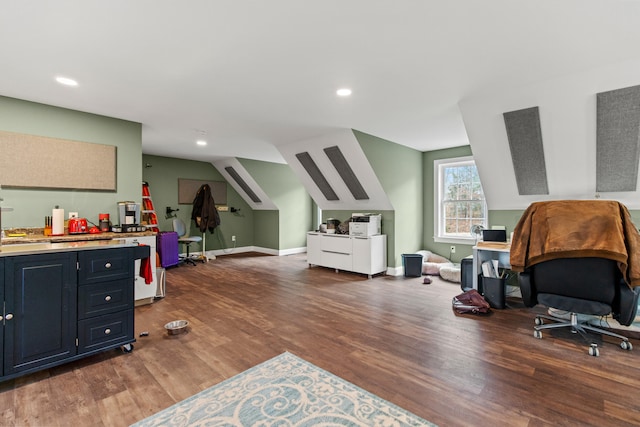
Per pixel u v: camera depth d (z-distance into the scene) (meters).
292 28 1.94
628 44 2.10
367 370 2.06
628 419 1.58
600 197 3.42
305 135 4.61
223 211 7.40
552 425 1.54
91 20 1.84
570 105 2.83
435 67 2.46
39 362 1.96
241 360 2.21
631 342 2.49
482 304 3.19
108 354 2.31
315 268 5.69
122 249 2.32
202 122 3.95
